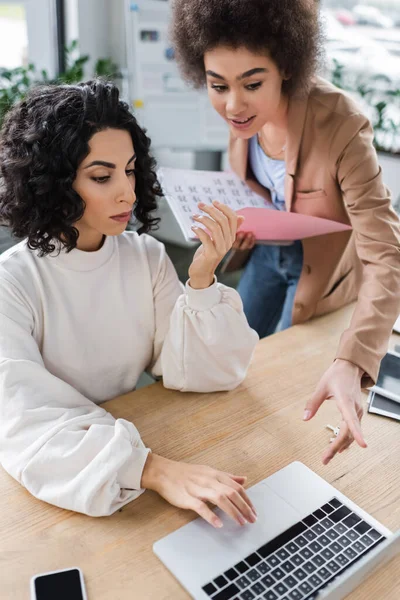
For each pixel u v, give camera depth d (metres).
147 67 2.80
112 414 0.95
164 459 0.82
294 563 0.70
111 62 3.07
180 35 1.12
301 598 0.66
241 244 1.30
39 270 0.92
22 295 0.90
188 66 1.17
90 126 0.81
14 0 2.71
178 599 0.66
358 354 0.94
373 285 1.02
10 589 0.66
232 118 1.08
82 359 0.96
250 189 1.39
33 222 0.84
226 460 0.87
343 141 1.10
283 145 1.26
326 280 1.30
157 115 2.86
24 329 0.88
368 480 0.85
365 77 2.89
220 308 0.98
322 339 1.22
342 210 1.23
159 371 1.06
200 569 0.69
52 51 2.98
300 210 1.26
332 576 0.68
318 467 0.87
